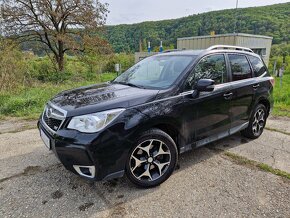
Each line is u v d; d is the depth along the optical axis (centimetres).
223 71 375
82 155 246
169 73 338
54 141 261
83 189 289
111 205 260
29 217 241
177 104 300
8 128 521
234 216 243
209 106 339
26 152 394
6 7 1591
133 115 265
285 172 331
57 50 1864
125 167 268
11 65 920
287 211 251
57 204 261
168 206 259
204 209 254
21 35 1717
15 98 720
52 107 291
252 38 1315
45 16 1677
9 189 288
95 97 291
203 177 317
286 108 738
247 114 419
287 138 465
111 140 251
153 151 290
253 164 354
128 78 386
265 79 453
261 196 277
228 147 417
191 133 325
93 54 1859
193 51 375
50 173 325
